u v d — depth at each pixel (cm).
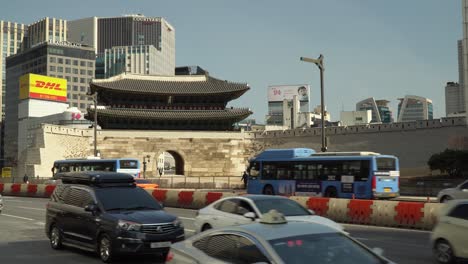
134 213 1391
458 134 5950
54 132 7225
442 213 1348
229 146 8175
